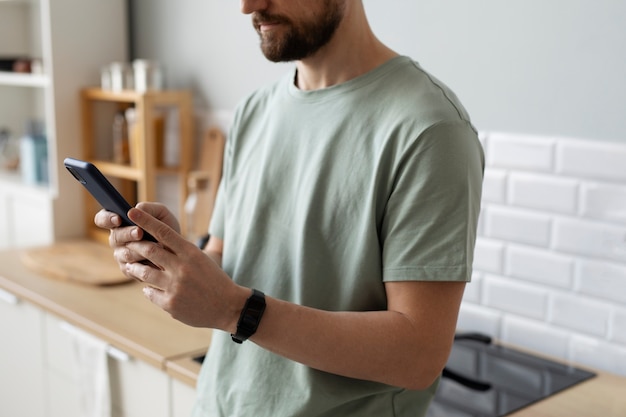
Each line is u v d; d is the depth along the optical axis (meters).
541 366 1.76
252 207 1.33
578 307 1.76
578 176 1.73
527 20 1.78
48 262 2.52
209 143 2.68
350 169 1.20
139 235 1.11
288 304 1.12
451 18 1.92
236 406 1.28
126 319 2.05
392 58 1.24
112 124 2.95
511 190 1.86
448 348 1.12
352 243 1.19
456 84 1.94
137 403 1.91
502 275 1.90
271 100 1.42
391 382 1.13
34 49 3.43
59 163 2.85
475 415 1.49
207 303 1.09
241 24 2.52
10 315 2.41
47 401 2.27
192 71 2.74
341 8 1.21
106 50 2.90
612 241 1.68
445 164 1.11
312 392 1.20
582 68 1.69
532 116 1.80
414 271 1.10
